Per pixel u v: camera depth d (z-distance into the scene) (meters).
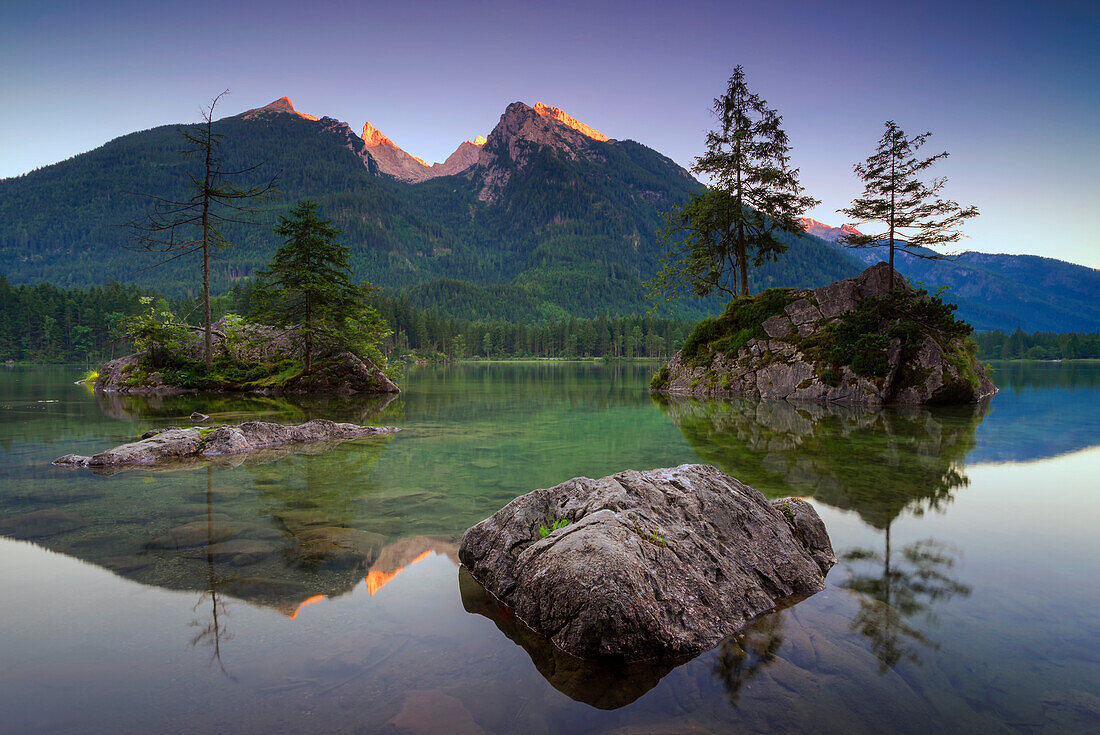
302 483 9.20
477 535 5.52
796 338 29.98
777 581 5.05
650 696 3.39
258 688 3.32
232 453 12.02
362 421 18.17
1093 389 36.41
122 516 7.17
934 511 7.78
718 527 5.38
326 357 32.28
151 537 6.32
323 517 7.20
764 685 3.52
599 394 31.73
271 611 4.47
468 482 9.26
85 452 11.77
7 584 4.95
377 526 6.84
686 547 4.88
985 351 149.25
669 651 3.90
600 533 4.55
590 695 3.39
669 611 4.13
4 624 4.14
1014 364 107.44
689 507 5.46
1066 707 3.27
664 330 170.25
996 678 3.60
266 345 33.84
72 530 6.56
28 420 17.22
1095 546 6.36
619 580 4.05
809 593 5.05
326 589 4.94
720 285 36.56
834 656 3.89
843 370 27.30
